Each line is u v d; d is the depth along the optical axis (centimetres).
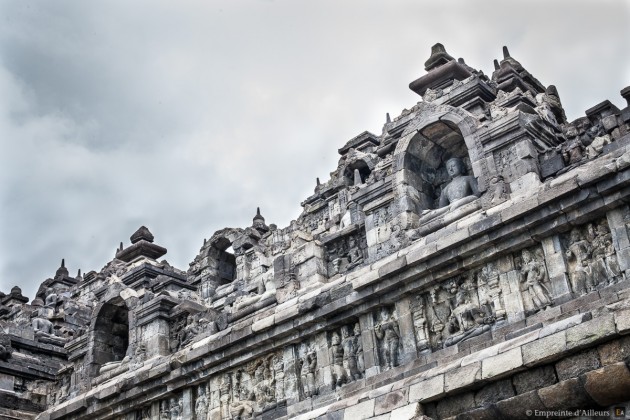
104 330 3681
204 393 2975
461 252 2292
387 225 2659
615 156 2119
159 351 3262
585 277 2105
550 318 2106
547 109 2712
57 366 4009
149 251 4575
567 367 1919
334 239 2889
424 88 3094
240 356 2850
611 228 2083
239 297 3503
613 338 1856
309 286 2797
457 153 2769
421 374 2225
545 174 2362
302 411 2575
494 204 2356
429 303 2402
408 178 2662
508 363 1992
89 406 3344
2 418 3631
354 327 2569
